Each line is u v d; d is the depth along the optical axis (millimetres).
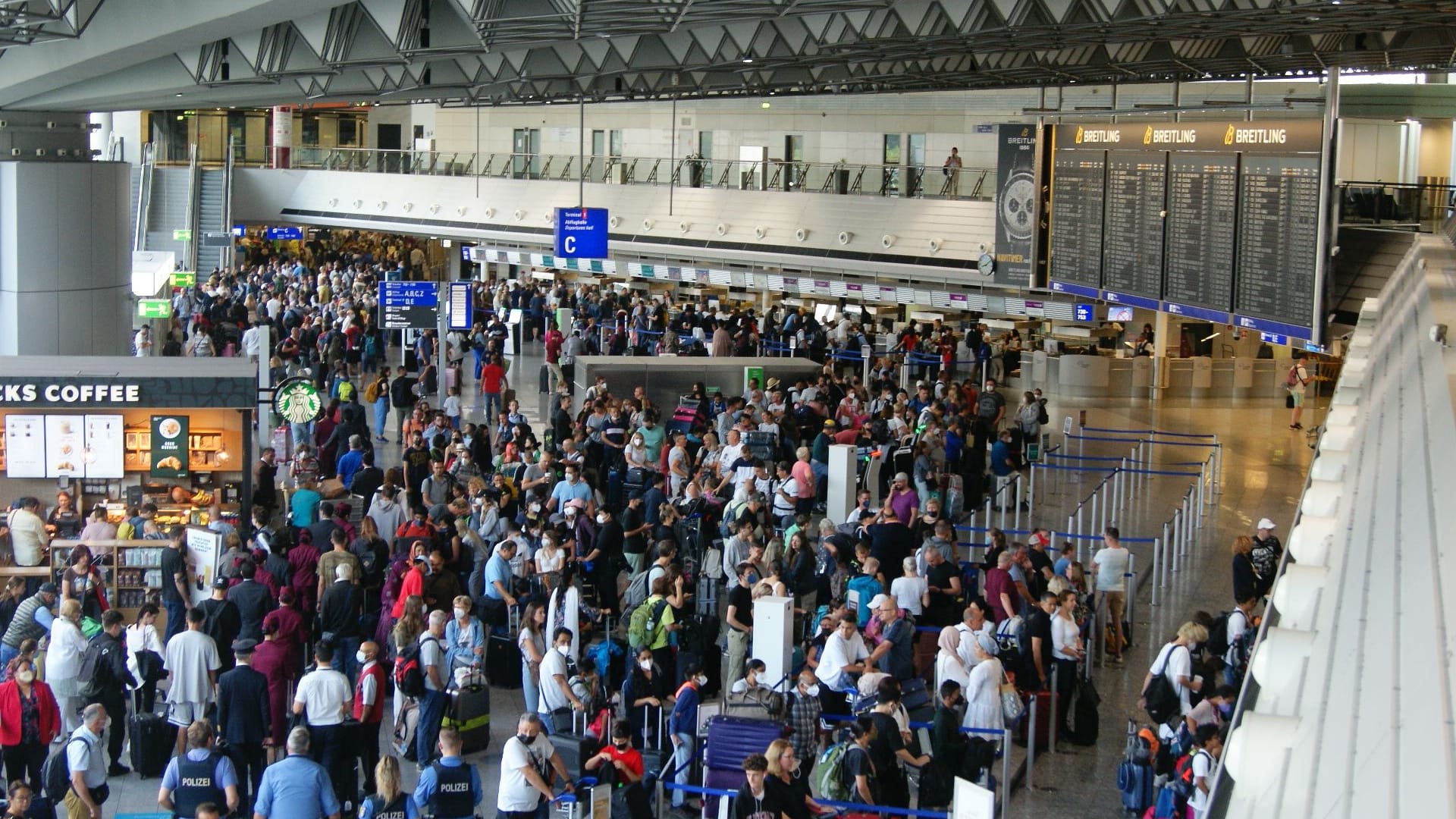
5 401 17406
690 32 29797
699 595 17266
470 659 13562
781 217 46656
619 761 10781
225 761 10328
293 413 22859
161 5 17828
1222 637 14148
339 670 13969
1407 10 18594
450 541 16391
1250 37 25047
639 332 39156
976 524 22266
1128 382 35219
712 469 21094
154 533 16188
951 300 40062
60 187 27016
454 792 10219
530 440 21562
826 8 20656
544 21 19328
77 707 13148
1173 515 21672
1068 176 25500
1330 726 3256
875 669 12695
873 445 23453
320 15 21422
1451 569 3170
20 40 18250
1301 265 18891
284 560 14820
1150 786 12156
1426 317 6871
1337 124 18156
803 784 9844
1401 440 5227
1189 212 21672
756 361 27922
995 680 12469
